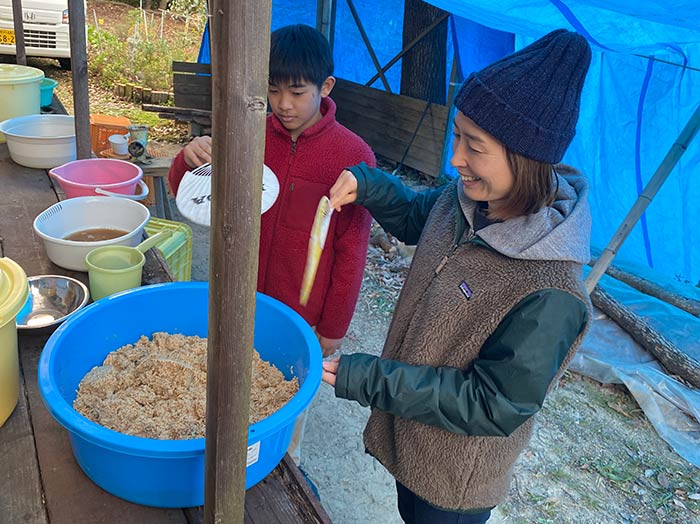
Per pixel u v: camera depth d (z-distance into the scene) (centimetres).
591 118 480
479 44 565
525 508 267
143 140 417
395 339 137
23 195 242
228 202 66
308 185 182
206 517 91
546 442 308
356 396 112
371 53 671
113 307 137
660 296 437
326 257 190
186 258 288
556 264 105
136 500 106
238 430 81
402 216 154
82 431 96
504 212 111
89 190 215
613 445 312
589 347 380
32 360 143
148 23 1191
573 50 100
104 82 896
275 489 115
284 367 140
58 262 182
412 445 133
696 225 442
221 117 62
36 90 313
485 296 112
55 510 104
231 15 58
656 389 341
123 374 131
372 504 260
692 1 224
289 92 166
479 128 102
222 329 73
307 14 684
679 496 283
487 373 108
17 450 116
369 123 704
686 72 415
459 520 140
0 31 800
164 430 115
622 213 487
